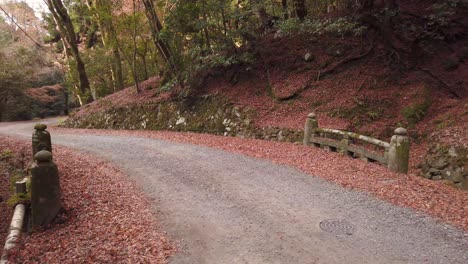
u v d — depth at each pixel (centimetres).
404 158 766
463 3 1444
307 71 1416
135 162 888
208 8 1431
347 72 1346
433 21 1351
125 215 549
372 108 1205
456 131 992
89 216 544
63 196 612
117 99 1912
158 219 537
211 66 1527
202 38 1630
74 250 444
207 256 427
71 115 2053
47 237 485
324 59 1417
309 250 434
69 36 2303
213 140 1200
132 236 478
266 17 1695
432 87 1224
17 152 962
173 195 641
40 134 757
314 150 989
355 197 612
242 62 1521
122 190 667
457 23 1403
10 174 802
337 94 1286
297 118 1248
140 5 1809
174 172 788
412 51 1309
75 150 1063
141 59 2261
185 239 471
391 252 427
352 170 777
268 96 1390
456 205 582
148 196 638
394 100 1217
